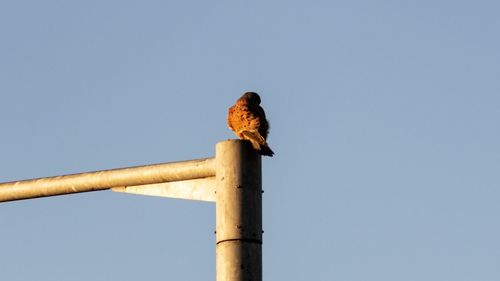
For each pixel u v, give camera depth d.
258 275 12.25
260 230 12.51
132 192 13.52
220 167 12.74
